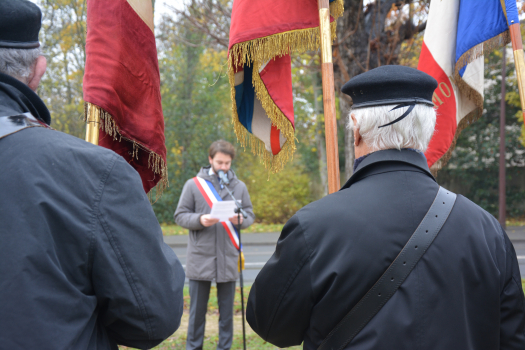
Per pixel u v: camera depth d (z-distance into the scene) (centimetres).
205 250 323
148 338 106
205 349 346
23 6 105
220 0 619
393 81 109
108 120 153
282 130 188
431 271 100
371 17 554
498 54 1299
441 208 105
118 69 158
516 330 108
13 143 97
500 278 107
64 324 91
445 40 233
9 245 88
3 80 103
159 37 917
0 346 84
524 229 1201
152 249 105
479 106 238
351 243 102
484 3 214
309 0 179
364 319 99
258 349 345
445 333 97
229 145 343
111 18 160
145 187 180
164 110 1427
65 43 803
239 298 491
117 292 98
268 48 175
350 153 575
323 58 168
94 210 98
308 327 111
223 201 312
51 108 934
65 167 97
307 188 1505
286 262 108
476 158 1436
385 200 106
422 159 113
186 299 504
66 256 94
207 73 1424
